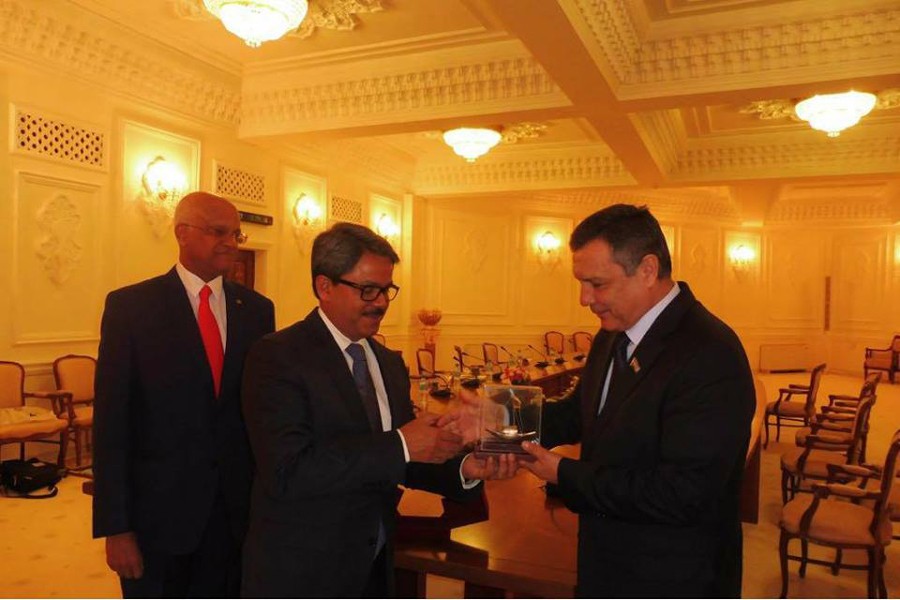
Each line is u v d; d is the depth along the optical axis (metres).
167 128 6.01
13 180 4.82
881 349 12.83
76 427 4.94
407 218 10.21
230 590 2.00
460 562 1.74
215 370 2.03
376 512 1.58
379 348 1.83
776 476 5.67
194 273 2.09
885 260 13.02
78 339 5.30
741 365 1.45
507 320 11.55
